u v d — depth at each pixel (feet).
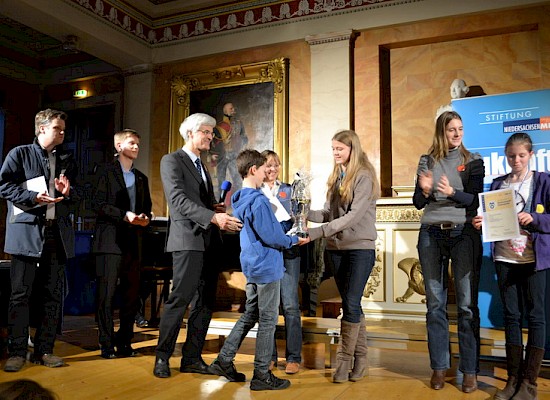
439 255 9.75
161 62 23.70
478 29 18.61
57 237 11.37
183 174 10.62
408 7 19.35
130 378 10.05
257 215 9.30
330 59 20.31
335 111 20.01
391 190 19.81
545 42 17.62
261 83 21.79
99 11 21.27
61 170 11.54
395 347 11.41
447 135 9.86
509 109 13.53
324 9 20.58
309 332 11.69
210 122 11.16
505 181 9.75
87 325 17.52
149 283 17.37
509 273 9.14
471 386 9.24
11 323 10.73
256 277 9.39
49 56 27.63
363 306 15.19
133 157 12.79
